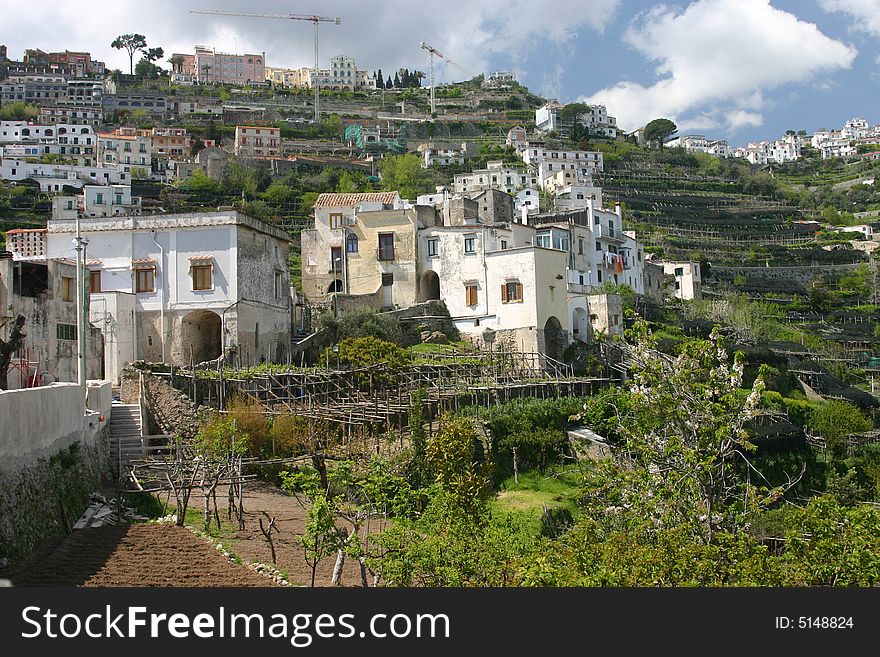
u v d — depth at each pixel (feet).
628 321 246.27
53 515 92.17
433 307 227.61
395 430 153.07
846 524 76.13
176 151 572.92
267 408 145.07
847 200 616.39
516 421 165.37
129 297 174.70
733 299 352.08
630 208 523.70
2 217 373.61
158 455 128.26
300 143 615.16
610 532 92.22
